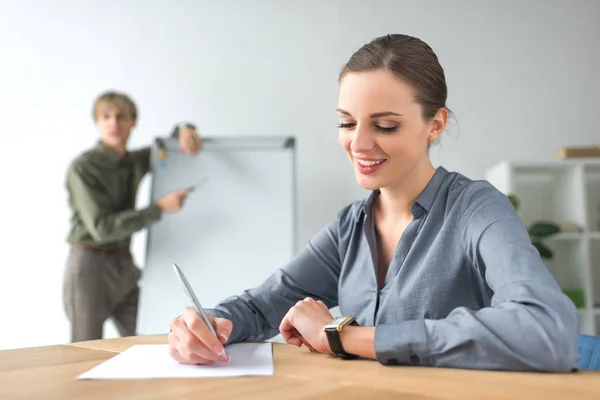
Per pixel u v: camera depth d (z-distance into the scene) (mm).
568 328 724
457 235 997
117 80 3377
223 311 1065
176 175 3133
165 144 3150
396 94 962
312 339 900
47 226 3338
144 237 3273
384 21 3301
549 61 3260
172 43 3375
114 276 2895
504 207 951
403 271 1033
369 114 971
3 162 3363
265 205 3119
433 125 1050
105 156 2945
